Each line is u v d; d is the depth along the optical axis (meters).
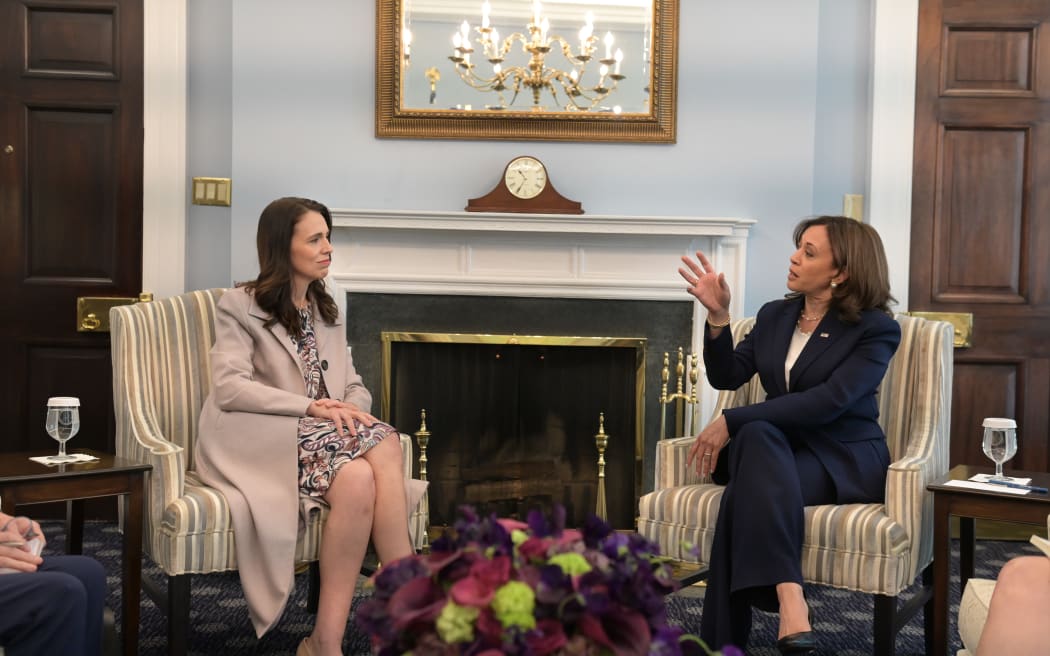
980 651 1.80
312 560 2.48
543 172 3.88
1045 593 1.77
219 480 2.51
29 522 2.05
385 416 3.91
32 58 3.99
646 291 3.89
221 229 4.00
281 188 3.93
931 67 4.03
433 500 3.97
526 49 3.94
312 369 2.72
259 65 3.90
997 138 4.04
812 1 3.91
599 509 3.94
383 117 3.93
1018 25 4.01
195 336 2.93
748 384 3.02
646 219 3.79
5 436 4.03
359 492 2.40
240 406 2.56
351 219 3.79
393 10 3.90
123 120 4.00
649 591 1.09
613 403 3.97
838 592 3.37
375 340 3.91
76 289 4.02
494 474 3.98
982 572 3.52
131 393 2.65
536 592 1.04
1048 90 4.02
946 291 4.07
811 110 3.94
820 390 2.53
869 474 2.56
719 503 2.53
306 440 2.51
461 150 3.96
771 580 2.27
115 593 3.09
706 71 3.95
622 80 3.95
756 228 3.96
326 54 3.92
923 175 4.04
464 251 3.88
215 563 2.38
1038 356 4.06
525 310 3.93
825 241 2.66
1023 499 2.30
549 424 3.97
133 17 3.98
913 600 2.66
